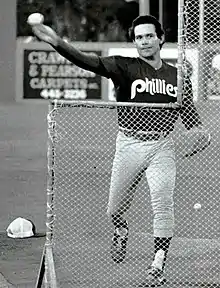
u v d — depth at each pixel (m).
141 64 11.50
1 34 40.00
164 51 39.44
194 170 18.88
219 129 18.88
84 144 21.89
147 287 11.20
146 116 11.44
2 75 39.97
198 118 11.66
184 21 11.20
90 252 12.77
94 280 11.41
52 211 10.80
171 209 11.47
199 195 16.83
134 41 11.64
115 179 11.75
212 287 11.20
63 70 39.94
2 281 11.45
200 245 13.31
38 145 25.66
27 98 40.00
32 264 12.39
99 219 14.81
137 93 11.45
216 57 21.95
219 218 15.02
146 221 14.33
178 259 12.51
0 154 23.55
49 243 10.78
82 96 39.94
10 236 14.17
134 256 12.55
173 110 11.37
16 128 29.70
